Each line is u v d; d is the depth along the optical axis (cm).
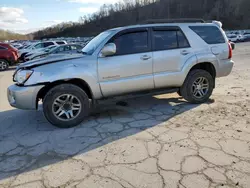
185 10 8288
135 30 399
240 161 255
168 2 8825
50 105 356
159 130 346
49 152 293
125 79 392
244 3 7375
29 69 351
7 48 1243
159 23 428
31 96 347
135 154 279
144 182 225
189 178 229
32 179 237
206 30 457
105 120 396
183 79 439
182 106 456
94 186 222
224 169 241
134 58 392
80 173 244
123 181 228
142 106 467
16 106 357
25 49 1582
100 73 374
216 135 321
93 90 377
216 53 457
